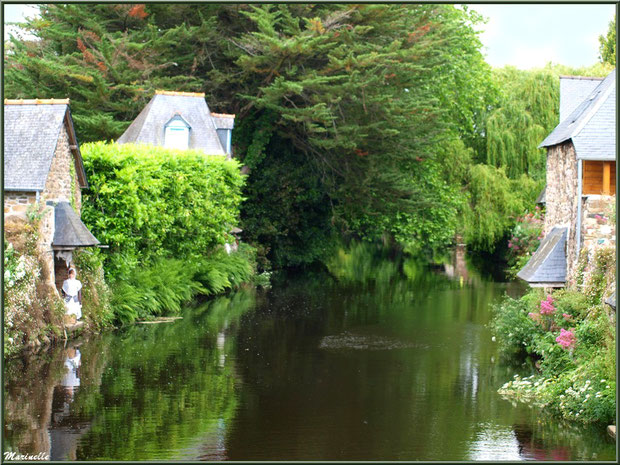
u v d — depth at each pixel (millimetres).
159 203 20109
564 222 15844
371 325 19047
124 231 18766
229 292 25328
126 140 27047
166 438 9953
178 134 26734
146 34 31625
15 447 9445
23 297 14523
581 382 11367
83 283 17062
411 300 23812
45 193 15602
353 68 30547
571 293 13734
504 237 36094
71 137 16672
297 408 11531
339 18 30547
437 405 11820
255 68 30891
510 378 13609
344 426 10664
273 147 35312
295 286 27734
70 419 10625
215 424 10625
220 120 29516
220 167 24500
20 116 16047
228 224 25234
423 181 36750
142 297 19438
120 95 31359
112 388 12297
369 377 13578
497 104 39406
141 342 16109
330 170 35750
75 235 15961
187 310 21047
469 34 39656
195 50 33406
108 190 18141
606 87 15648
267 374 13656
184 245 22875
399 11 32125
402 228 37312
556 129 18969
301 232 35750
